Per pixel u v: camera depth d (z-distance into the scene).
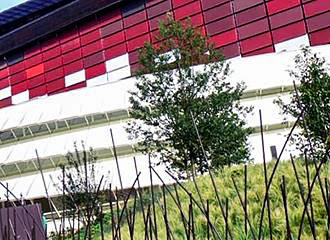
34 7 58.81
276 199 6.40
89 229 2.59
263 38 43.00
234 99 15.97
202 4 46.12
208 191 7.54
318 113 9.76
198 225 5.78
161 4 48.41
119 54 50.09
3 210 3.12
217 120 15.03
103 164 30.03
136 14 49.56
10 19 60.81
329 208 2.29
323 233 5.17
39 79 55.66
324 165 7.06
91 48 52.06
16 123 35.56
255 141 27.52
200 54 16.31
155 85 15.82
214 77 16.05
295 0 42.28
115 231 2.63
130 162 29.03
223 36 44.69
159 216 6.81
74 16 52.75
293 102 12.88
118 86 34.91
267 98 30.78
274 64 32.31
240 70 31.97
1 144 35.59
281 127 28.03
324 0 41.09
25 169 33.16
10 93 57.62
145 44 16.70
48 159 32.59
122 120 32.81
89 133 32.75
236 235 5.30
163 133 15.58
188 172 14.93
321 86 11.54
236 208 6.17
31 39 55.91
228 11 44.91
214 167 14.23
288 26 42.09
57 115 34.59
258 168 8.55
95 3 51.41
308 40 41.12
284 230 5.44
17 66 57.47
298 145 12.62
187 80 15.61
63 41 54.41
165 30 16.61
